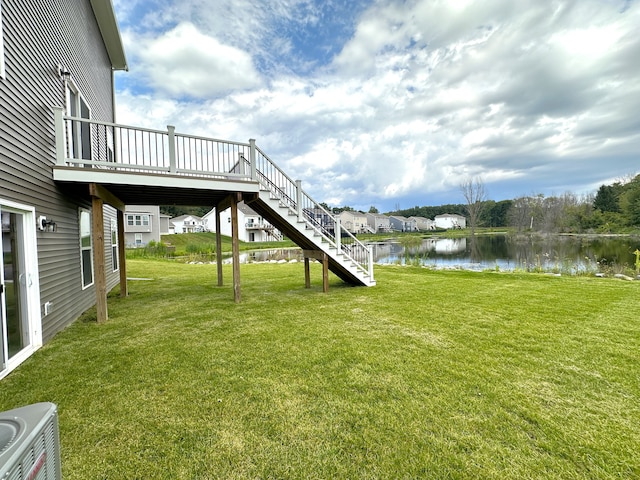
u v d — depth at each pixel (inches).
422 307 219.5
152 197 269.3
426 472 70.6
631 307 216.8
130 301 256.7
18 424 45.8
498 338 154.9
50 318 167.5
